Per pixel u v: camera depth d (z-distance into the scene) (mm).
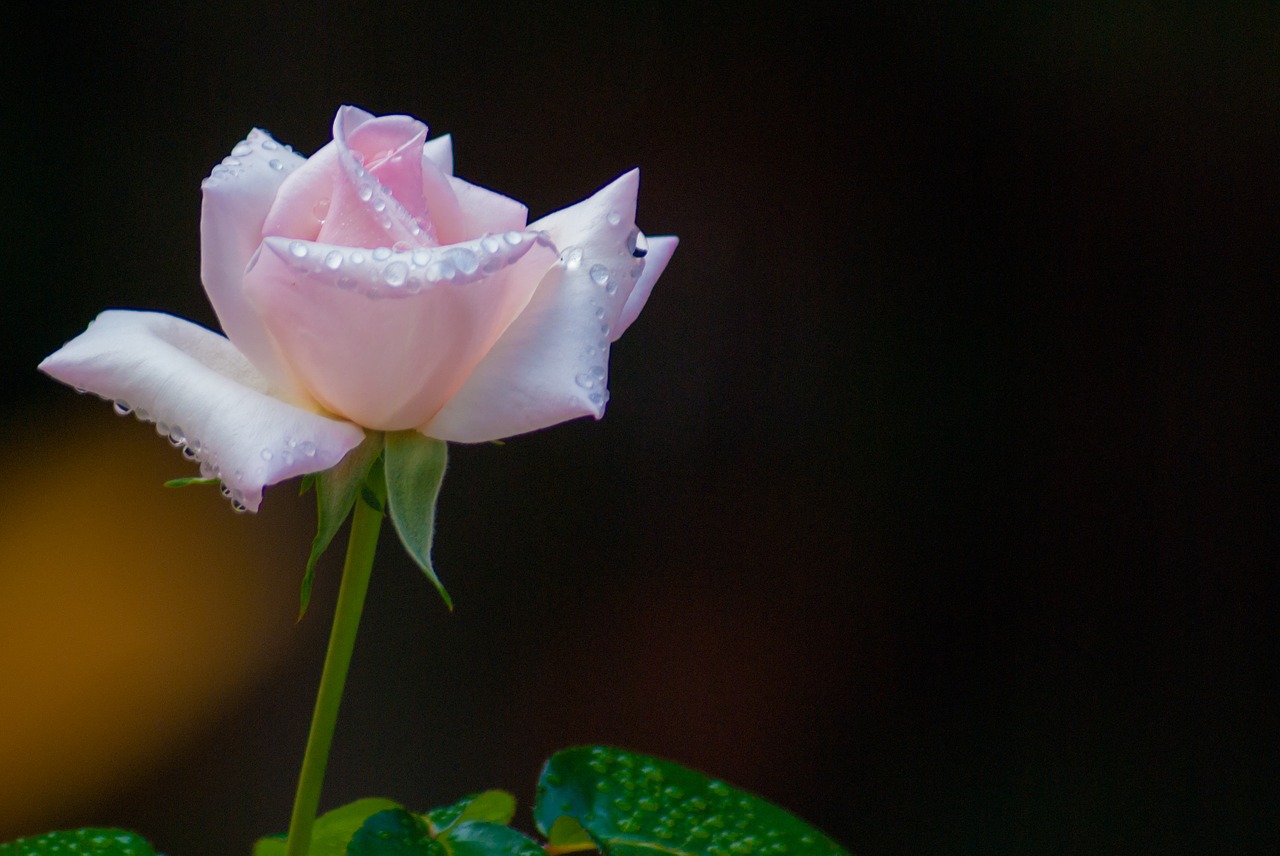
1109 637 2332
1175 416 2346
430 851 906
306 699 2191
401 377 873
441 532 2240
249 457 866
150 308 2336
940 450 2359
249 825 2139
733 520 2320
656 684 2256
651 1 2367
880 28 2354
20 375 2221
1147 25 2283
